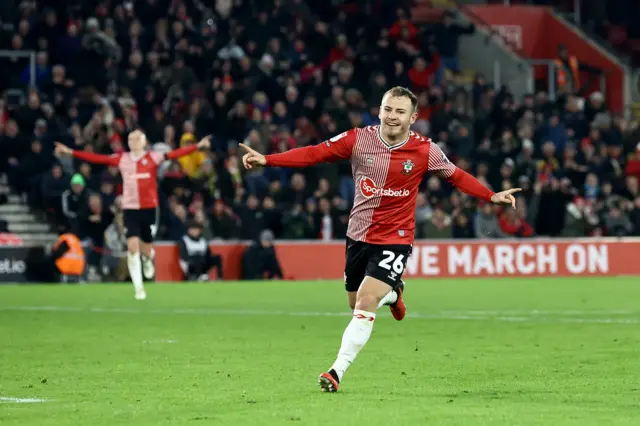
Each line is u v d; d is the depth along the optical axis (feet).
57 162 183.83
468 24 261.03
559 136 225.56
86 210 175.22
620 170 224.12
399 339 88.84
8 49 207.62
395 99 59.72
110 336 91.09
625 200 206.59
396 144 60.23
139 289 135.13
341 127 208.54
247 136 197.16
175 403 54.39
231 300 134.72
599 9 281.54
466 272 192.13
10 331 95.35
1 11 209.26
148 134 194.59
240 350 80.43
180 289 155.33
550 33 270.67
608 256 197.77
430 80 236.02
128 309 120.37
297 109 210.38
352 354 58.49
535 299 137.69
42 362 72.69
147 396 56.95
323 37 231.30
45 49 204.54
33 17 208.85
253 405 53.47
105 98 199.00
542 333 94.02
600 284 169.27
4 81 200.75
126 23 212.43
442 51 248.11
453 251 191.93
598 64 266.98
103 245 175.11
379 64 228.63
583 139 227.81
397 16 248.11
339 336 91.45
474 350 80.53
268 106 211.61
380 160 60.13
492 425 47.24
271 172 197.77
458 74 249.34
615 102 265.95
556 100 239.09
